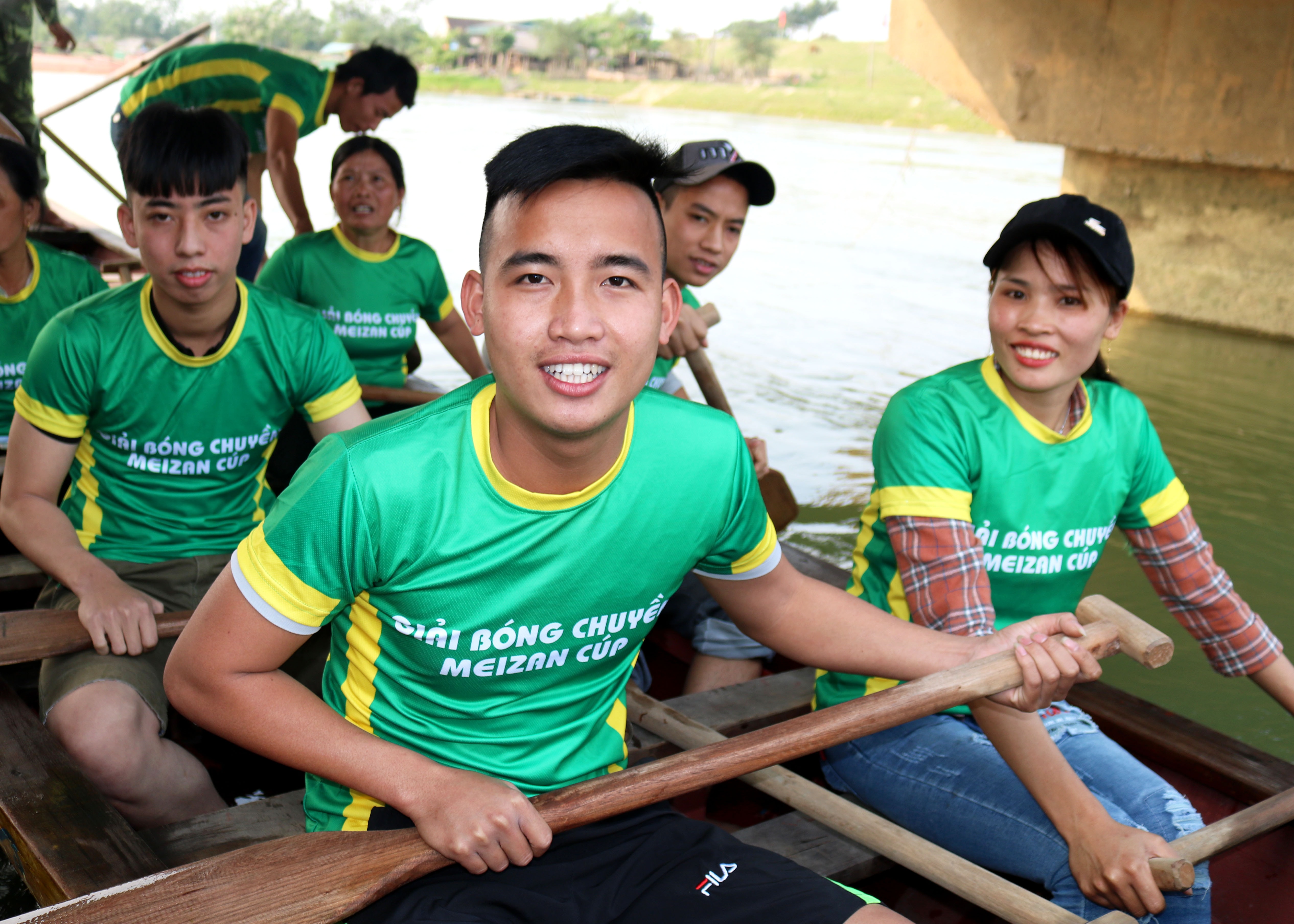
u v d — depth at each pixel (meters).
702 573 1.60
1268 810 1.74
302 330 2.39
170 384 2.25
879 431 2.02
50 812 1.66
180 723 2.41
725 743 1.46
